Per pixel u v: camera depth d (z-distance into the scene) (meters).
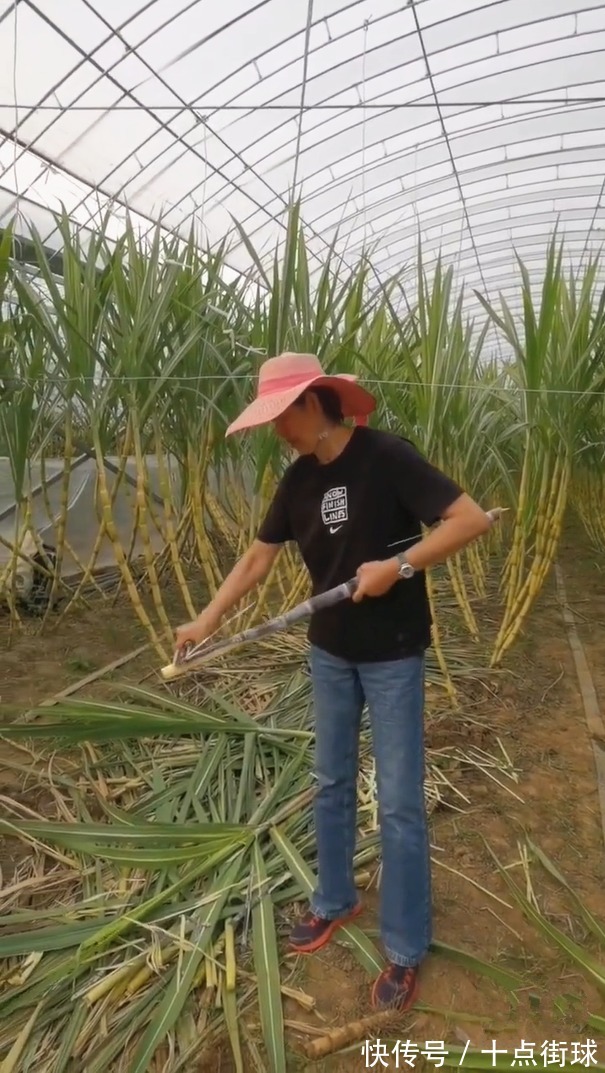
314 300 2.99
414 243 12.47
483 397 3.40
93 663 3.31
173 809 2.21
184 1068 1.45
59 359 2.86
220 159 8.24
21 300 2.93
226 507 4.82
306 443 1.48
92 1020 1.53
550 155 10.09
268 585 3.27
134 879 1.91
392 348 3.45
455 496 1.35
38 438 3.57
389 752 1.49
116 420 3.32
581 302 3.01
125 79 6.59
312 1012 1.58
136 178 7.97
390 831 1.53
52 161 7.11
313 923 1.74
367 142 9.02
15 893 1.86
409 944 1.58
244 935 1.74
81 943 1.69
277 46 6.89
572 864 2.07
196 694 3.00
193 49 6.58
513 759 2.60
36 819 2.16
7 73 6.09
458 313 3.08
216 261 3.08
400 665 1.46
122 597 4.32
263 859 1.97
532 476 3.24
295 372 1.46
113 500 3.54
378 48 7.32
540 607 4.49
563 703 3.09
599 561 5.73
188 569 4.83
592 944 1.79
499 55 7.75
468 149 9.75
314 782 2.27
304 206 10.05
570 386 2.96
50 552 4.32
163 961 1.66
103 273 2.95
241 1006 1.57
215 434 3.40
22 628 3.68
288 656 3.34
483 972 1.67
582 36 7.44
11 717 2.74
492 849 2.11
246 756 2.43
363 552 1.46
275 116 7.87
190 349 3.01
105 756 2.51
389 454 1.43
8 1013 1.56
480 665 3.42
